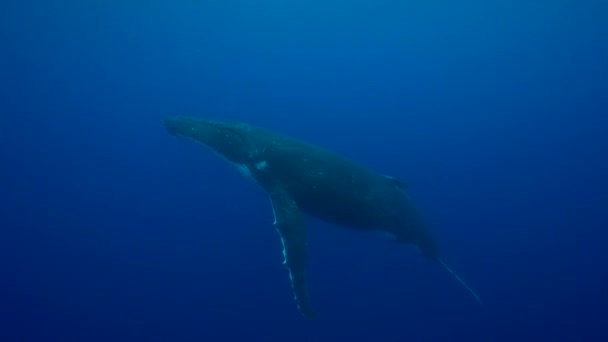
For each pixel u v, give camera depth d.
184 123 12.90
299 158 10.70
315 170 10.55
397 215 11.84
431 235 13.38
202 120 12.80
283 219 9.98
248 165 11.38
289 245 9.76
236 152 11.64
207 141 12.19
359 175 11.13
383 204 11.42
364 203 10.97
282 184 10.75
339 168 10.80
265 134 11.59
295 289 9.43
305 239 10.00
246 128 11.95
